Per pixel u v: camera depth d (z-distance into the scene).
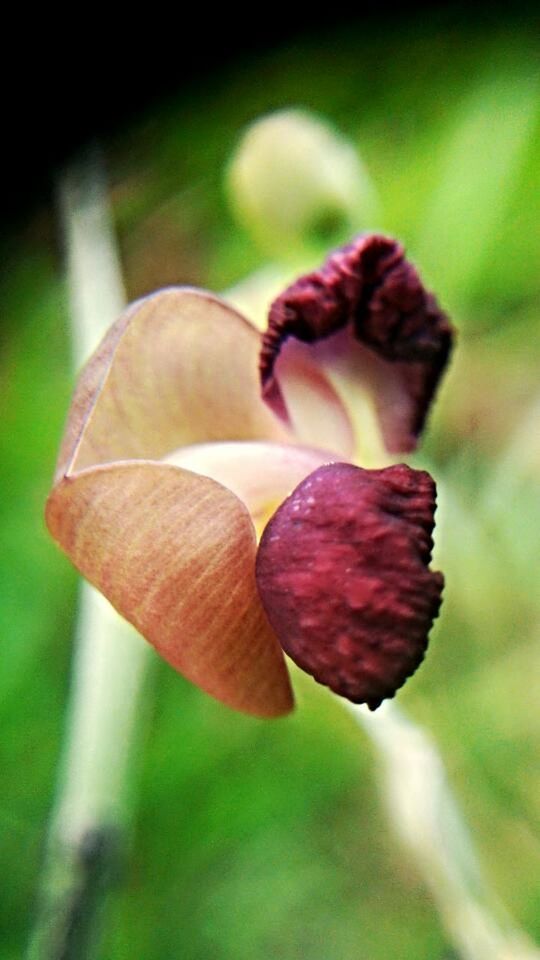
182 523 0.09
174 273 0.25
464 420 0.22
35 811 0.20
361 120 0.28
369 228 0.17
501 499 0.19
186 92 0.30
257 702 0.10
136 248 0.26
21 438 0.24
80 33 0.30
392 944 0.18
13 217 0.28
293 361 0.10
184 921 0.18
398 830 0.14
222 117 0.29
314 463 0.10
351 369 0.11
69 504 0.09
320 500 0.09
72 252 0.17
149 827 0.18
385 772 0.14
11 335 0.26
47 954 0.13
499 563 0.19
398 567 0.09
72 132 0.29
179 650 0.09
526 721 0.19
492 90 0.22
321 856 0.18
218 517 0.09
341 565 0.09
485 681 0.19
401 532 0.09
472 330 0.22
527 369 0.22
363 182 0.17
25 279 0.27
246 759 0.19
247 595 0.09
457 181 0.21
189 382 0.10
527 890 0.18
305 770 0.19
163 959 0.18
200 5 0.30
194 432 0.10
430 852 0.14
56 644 0.21
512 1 0.28
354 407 0.11
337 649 0.09
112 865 0.14
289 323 0.10
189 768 0.19
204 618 0.09
